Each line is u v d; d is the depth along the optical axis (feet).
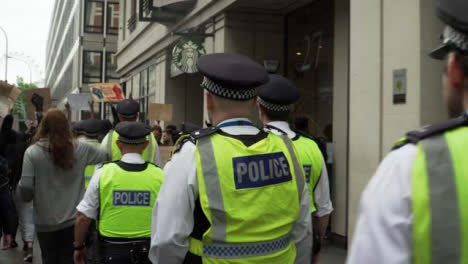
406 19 18.76
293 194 8.13
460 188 3.88
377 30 20.21
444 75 4.47
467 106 4.26
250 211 7.54
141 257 12.50
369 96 20.59
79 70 126.41
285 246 8.00
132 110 18.88
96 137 19.53
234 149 7.73
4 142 25.20
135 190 12.64
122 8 81.05
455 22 4.09
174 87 54.95
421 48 18.10
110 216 12.53
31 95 32.09
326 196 12.26
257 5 34.14
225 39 35.40
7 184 20.97
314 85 31.78
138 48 66.44
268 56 36.11
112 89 39.78
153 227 7.85
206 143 7.67
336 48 28.40
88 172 18.15
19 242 29.09
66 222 15.03
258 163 7.80
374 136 20.27
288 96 11.64
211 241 7.48
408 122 18.52
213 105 8.21
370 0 20.58
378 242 4.01
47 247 15.17
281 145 8.38
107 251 12.47
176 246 7.48
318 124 31.12
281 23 36.35
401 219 3.95
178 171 7.57
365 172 20.75
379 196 4.14
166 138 36.65
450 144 4.07
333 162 27.76
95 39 127.03
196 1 40.45
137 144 12.94
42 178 14.90
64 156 14.82
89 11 126.31
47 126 14.88
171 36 49.93
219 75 7.84
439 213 3.84
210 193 7.43
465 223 3.80
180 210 7.48
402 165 4.12
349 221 21.75
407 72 18.63
